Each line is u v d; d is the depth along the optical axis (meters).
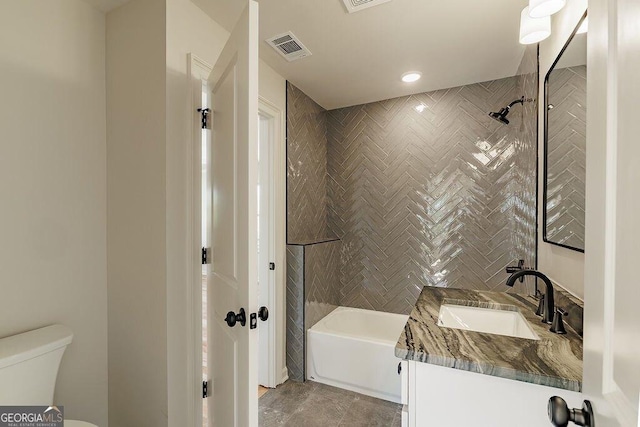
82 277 1.50
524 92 1.99
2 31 1.24
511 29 1.73
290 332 2.36
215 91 1.39
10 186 1.27
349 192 2.97
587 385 0.58
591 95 0.56
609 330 0.48
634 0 0.39
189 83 1.46
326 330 2.37
